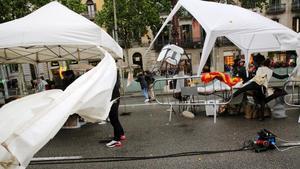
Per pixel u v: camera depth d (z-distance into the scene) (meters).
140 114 8.06
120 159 4.55
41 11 6.46
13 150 1.63
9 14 13.98
